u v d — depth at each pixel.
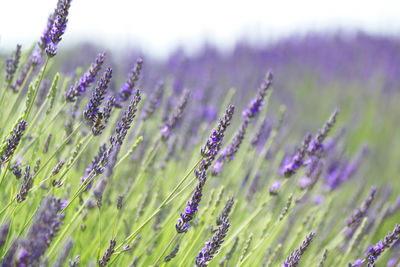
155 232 0.85
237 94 1.62
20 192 0.75
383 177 1.59
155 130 1.04
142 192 0.93
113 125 0.88
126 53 1.66
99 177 0.81
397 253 0.92
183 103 0.90
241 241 0.86
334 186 1.10
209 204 0.85
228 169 0.98
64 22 0.78
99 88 0.77
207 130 1.08
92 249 0.83
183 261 0.80
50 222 0.68
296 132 1.79
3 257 0.72
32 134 0.85
